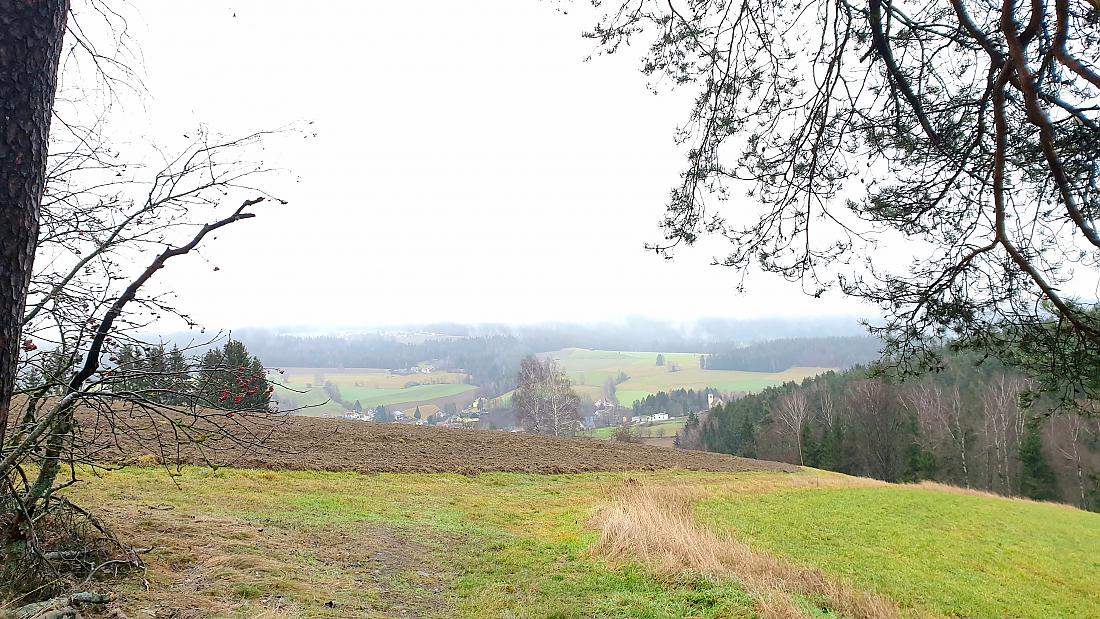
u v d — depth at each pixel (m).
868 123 4.73
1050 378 4.57
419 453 24.64
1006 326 4.53
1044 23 3.84
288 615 4.91
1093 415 4.54
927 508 24.02
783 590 7.64
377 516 11.52
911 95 4.22
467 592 6.84
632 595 6.79
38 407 4.02
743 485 25.73
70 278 3.67
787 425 60.97
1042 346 4.44
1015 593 13.34
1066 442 42.75
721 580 7.26
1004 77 3.76
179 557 5.94
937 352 4.79
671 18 4.71
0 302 2.34
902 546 16.94
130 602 4.38
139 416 4.13
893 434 52.91
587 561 8.36
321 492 14.05
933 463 50.34
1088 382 4.30
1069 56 3.33
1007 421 44.47
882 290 4.86
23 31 2.37
